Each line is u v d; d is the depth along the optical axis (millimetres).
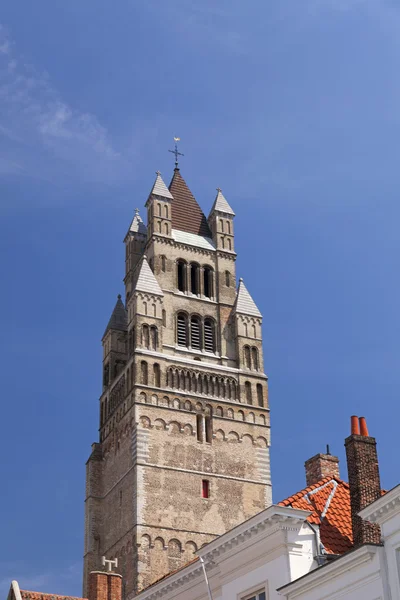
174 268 115188
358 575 41906
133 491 98375
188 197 124250
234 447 104750
